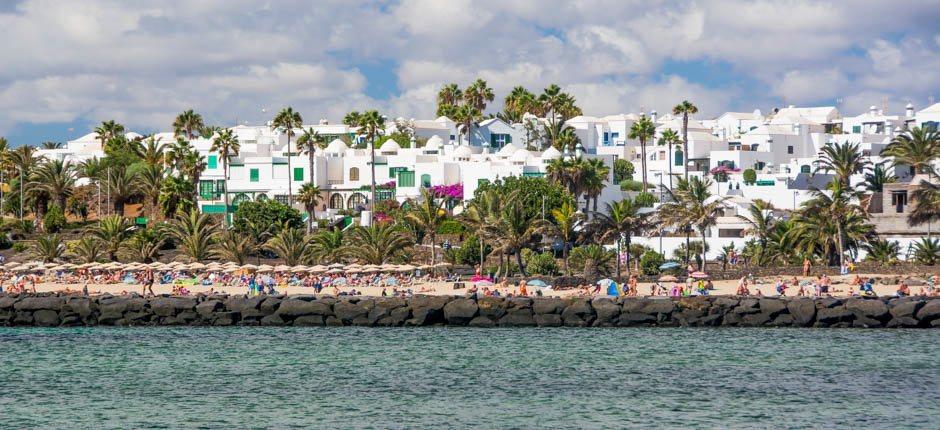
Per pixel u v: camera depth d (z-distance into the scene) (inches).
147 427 3120.1
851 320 4606.3
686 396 3444.9
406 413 3257.9
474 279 5570.9
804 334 4480.8
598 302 4753.9
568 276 5413.4
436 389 3567.9
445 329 4736.7
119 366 3964.1
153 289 5531.5
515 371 3823.8
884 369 3801.7
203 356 4146.2
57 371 3885.3
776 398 3417.8
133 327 4874.5
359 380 3703.3
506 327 4758.9
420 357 4084.6
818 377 3688.5
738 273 5457.7
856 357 4003.4
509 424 3134.8
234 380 3720.5
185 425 3144.7
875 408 3292.3
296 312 4862.2
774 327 4643.2
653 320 4707.2
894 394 3457.2
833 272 5487.2
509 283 5438.0
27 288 5506.9
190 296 4987.7
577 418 3196.4
